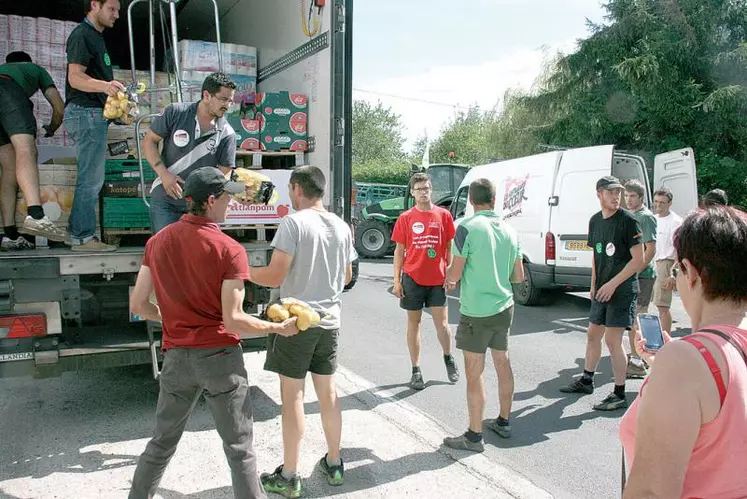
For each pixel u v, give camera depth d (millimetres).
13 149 4555
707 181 19250
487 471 3896
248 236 5578
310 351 3496
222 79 4125
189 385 2980
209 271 2895
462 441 4215
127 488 3625
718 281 1511
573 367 6492
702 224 1557
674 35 19641
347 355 6828
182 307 2922
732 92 18312
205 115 4285
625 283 5059
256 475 3010
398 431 4543
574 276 9117
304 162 5609
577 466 4133
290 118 5523
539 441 4547
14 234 4566
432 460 4055
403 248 5664
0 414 4848
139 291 3029
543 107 23734
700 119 19656
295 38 5676
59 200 4734
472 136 44531
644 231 5855
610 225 5094
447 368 5844
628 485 1472
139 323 4988
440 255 5586
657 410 1419
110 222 4844
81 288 4691
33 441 4312
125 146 4945
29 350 4203
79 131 4488
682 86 19656
